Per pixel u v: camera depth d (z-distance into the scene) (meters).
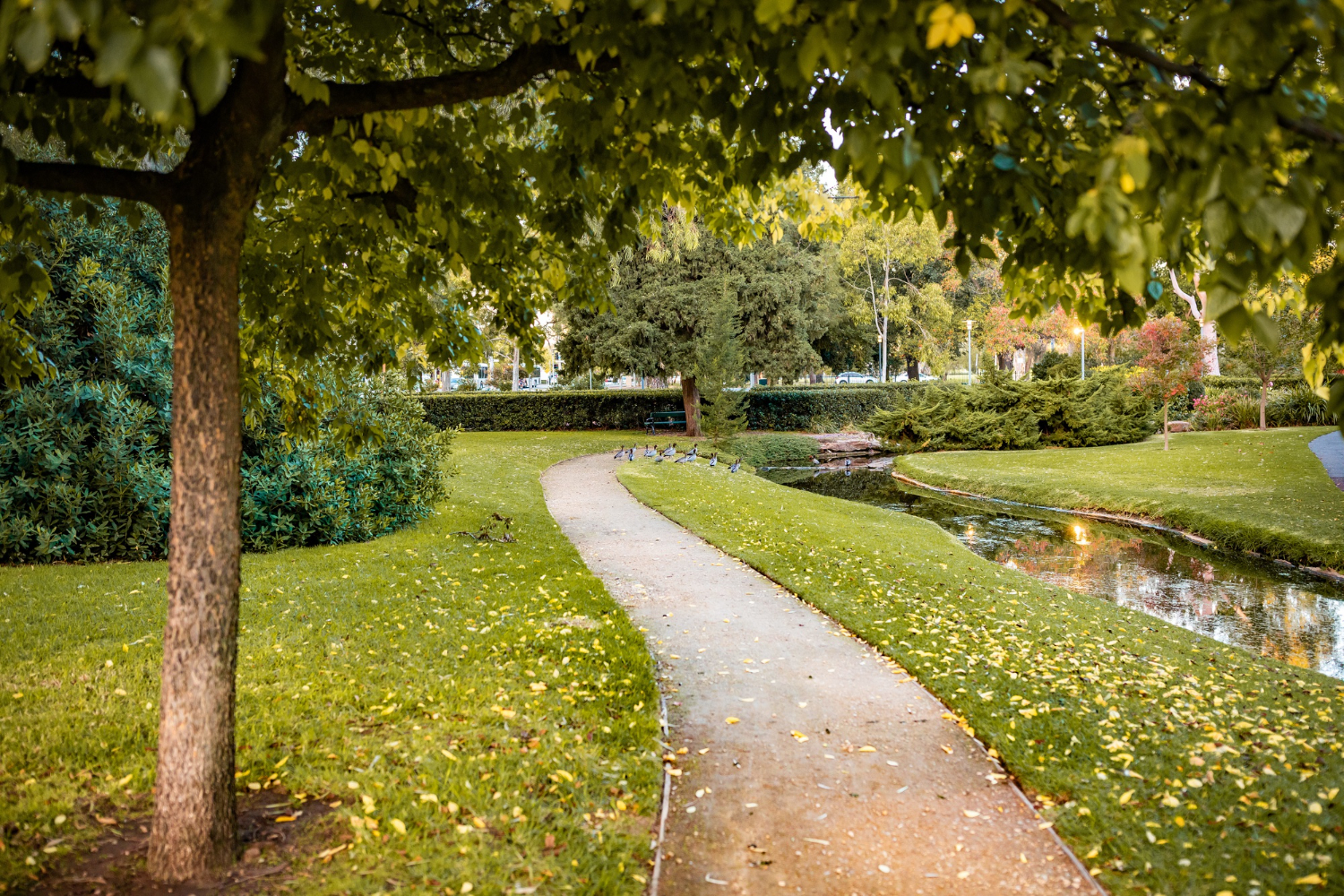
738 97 4.12
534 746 5.09
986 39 2.64
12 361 5.74
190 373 3.49
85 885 3.52
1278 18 2.28
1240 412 33.03
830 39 2.29
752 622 8.59
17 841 3.82
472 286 6.86
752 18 3.14
